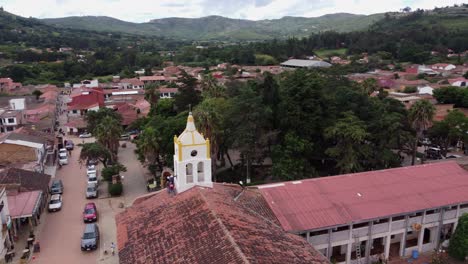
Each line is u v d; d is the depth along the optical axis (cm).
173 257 2212
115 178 5441
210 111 5234
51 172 6138
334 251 3681
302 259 2316
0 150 5591
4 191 3734
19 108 9288
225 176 5850
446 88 8950
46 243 3950
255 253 2127
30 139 6188
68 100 12500
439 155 6844
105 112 8325
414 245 3856
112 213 4688
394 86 11606
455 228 3831
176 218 2667
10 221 3781
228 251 2097
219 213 2564
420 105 6041
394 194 3616
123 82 14738
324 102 5681
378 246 3809
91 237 3875
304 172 5278
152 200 3206
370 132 5653
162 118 6334
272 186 3569
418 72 14512
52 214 4656
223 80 12825
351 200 3462
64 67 17825
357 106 6016
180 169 3122
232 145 5419
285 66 18388
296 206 3306
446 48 19600
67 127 9056
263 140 5147
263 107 5334
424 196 3628
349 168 5103
